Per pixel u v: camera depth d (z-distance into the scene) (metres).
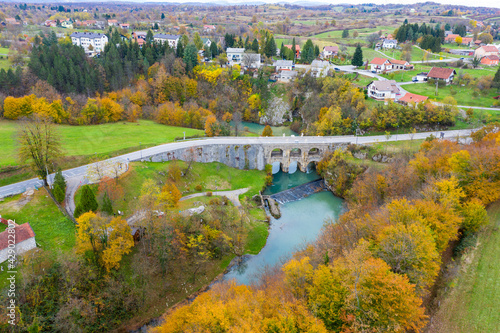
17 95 121.12
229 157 102.44
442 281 47.66
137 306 54.66
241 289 44.00
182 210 73.06
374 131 115.50
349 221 63.38
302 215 85.12
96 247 54.72
